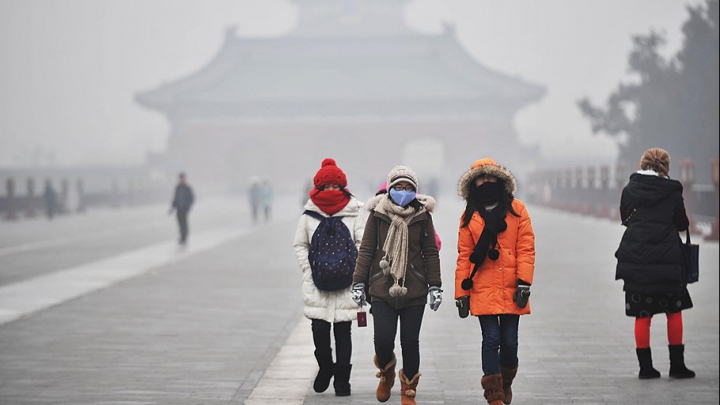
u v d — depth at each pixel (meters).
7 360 28.48
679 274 24.75
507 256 21.05
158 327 34.78
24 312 38.69
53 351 29.95
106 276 53.03
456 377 25.66
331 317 23.20
